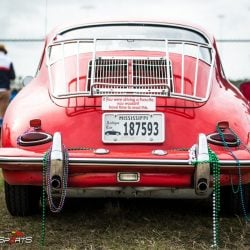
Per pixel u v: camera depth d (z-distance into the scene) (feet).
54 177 11.68
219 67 15.60
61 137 11.98
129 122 12.43
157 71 13.61
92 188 12.22
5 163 12.05
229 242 12.36
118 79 13.42
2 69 33.53
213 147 12.22
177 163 11.75
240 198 13.93
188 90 13.30
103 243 12.27
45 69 14.75
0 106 33.88
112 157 11.82
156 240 12.41
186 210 15.25
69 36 15.84
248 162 11.95
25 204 14.12
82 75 13.58
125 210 15.14
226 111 12.95
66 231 13.25
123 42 14.89
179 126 12.44
